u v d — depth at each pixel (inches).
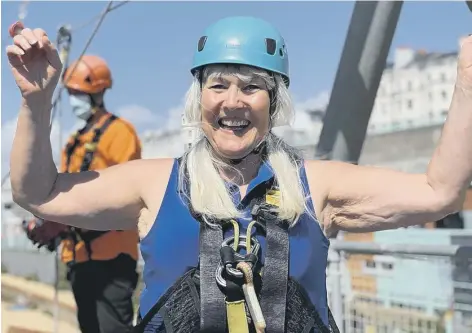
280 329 55.0
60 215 64.0
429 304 139.3
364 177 62.6
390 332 144.1
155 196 62.7
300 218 59.4
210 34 61.5
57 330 200.8
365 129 152.9
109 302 130.0
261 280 56.4
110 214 64.6
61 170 137.6
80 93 140.4
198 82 62.9
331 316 62.3
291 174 61.2
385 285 145.7
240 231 58.3
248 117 59.9
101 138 135.0
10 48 58.6
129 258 133.6
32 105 60.6
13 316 234.8
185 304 57.4
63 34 133.0
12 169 62.1
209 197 59.0
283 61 62.2
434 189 59.4
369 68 147.6
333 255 141.7
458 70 58.0
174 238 59.0
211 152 63.0
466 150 57.2
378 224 62.1
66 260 136.4
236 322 54.5
